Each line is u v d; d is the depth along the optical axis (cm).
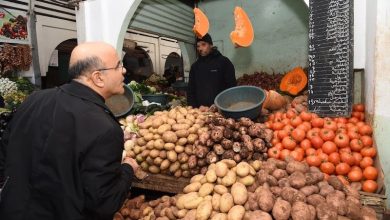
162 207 210
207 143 214
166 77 725
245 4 579
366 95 255
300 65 551
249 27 328
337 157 208
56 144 129
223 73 367
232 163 194
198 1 606
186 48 587
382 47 217
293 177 177
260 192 170
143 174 246
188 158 228
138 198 259
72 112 133
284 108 302
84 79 143
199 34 334
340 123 239
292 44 555
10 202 135
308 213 151
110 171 127
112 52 146
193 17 581
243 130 215
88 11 411
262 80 509
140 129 255
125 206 252
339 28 243
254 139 216
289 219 155
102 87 146
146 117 293
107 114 142
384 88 218
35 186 132
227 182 181
